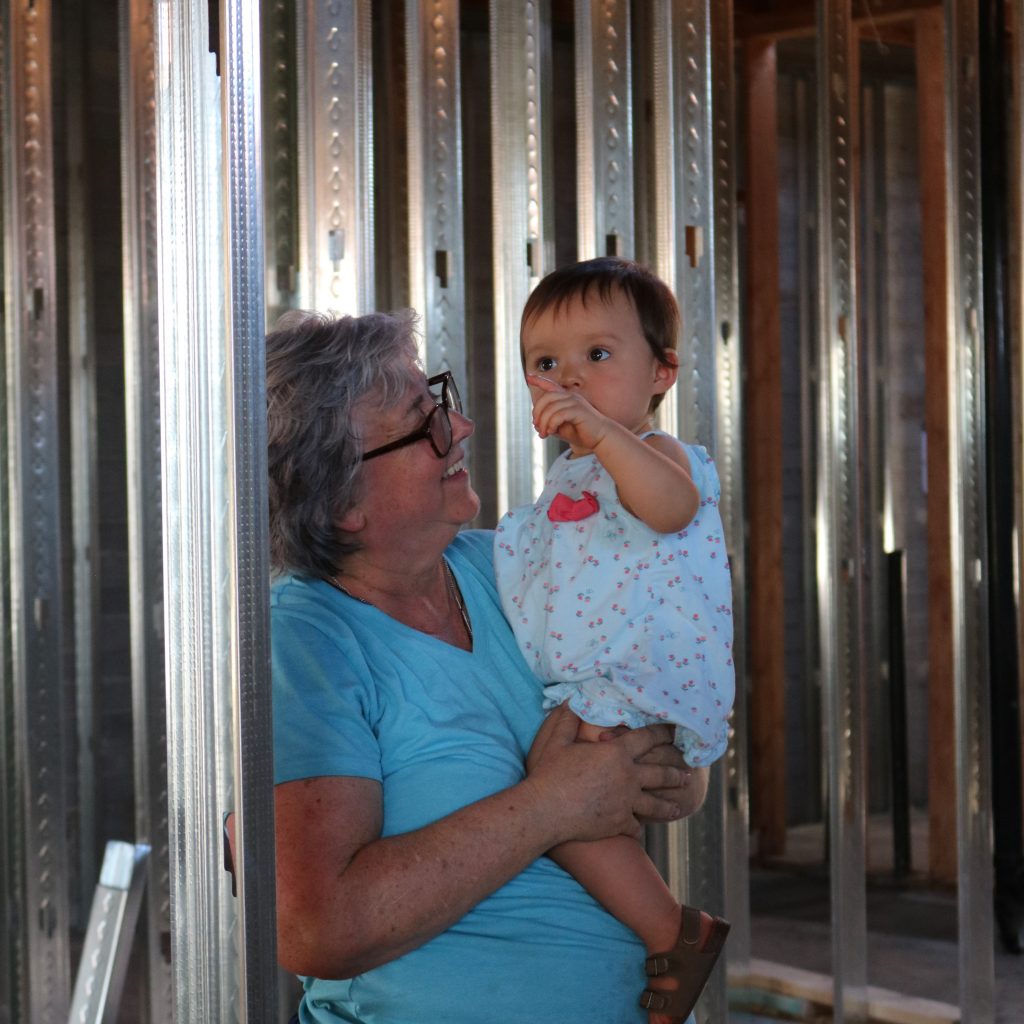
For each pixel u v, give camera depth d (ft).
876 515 19.16
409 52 7.73
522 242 8.14
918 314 19.49
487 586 4.73
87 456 14.35
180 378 3.48
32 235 9.13
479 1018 3.92
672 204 8.26
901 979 12.10
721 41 9.57
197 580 3.42
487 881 3.80
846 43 9.71
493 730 4.17
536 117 8.14
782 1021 10.87
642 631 4.48
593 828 4.04
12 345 9.16
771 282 16.25
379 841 3.75
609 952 4.20
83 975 7.99
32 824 9.12
